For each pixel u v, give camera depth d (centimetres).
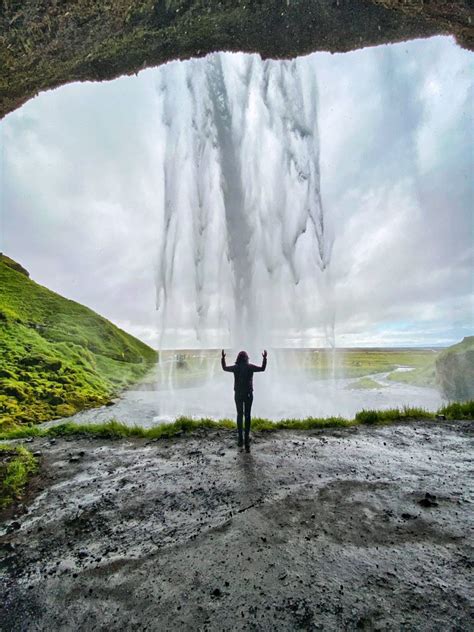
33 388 2916
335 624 327
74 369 3672
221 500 590
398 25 1145
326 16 1132
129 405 2895
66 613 366
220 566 420
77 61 1102
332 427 1042
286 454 798
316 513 530
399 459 751
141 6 983
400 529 479
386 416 1126
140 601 375
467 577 383
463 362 3134
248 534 483
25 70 1054
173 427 1072
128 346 5584
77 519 561
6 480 702
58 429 1116
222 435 977
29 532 530
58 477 736
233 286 2967
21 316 4684
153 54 1195
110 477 724
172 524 528
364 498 571
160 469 750
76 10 922
